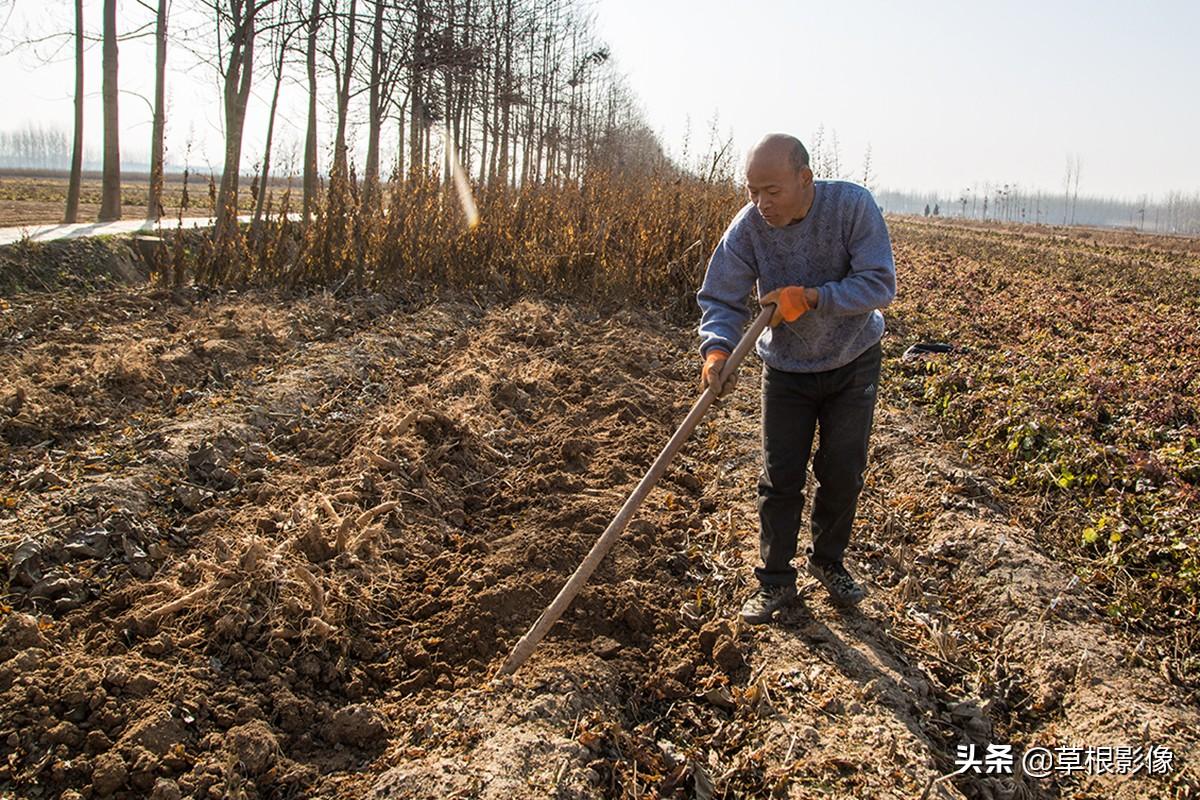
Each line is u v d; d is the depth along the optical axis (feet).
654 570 14.43
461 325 31.14
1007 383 27.81
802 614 13.44
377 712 10.66
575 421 21.38
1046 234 180.34
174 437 17.19
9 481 15.14
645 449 20.02
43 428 17.35
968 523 16.84
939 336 38.11
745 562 14.94
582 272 37.81
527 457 19.07
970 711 11.96
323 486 16.03
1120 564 15.74
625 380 24.94
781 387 12.80
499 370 24.47
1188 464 20.08
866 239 11.79
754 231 12.34
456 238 37.40
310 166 52.29
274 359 23.95
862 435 12.71
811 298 11.34
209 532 14.30
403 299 34.24
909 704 11.68
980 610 14.57
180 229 31.53
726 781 10.32
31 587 12.17
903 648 13.21
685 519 16.52
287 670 11.14
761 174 11.25
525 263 38.14
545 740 10.15
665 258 38.19
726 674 12.08
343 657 11.61
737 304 12.85
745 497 17.65
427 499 16.07
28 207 67.92
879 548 16.26
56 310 26.12
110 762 9.26
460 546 14.82
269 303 30.40
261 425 18.95
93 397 19.13
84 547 13.08
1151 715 11.76
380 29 50.24
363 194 38.50
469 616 12.55
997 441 21.93
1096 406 24.98
